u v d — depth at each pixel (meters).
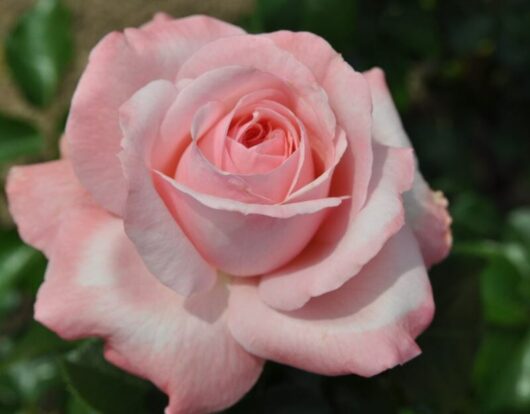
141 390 0.40
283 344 0.35
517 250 0.54
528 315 0.51
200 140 0.36
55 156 0.50
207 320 0.36
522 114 0.82
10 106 0.86
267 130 0.36
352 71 0.36
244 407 0.40
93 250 0.36
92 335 0.35
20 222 0.38
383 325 0.35
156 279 0.36
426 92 0.83
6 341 0.59
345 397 0.41
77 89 0.36
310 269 0.36
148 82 0.37
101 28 0.92
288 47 0.37
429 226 0.38
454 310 0.42
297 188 0.35
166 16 0.40
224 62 0.36
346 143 0.35
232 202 0.34
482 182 0.85
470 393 0.51
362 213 0.35
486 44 0.76
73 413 0.43
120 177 0.36
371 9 0.63
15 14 0.91
